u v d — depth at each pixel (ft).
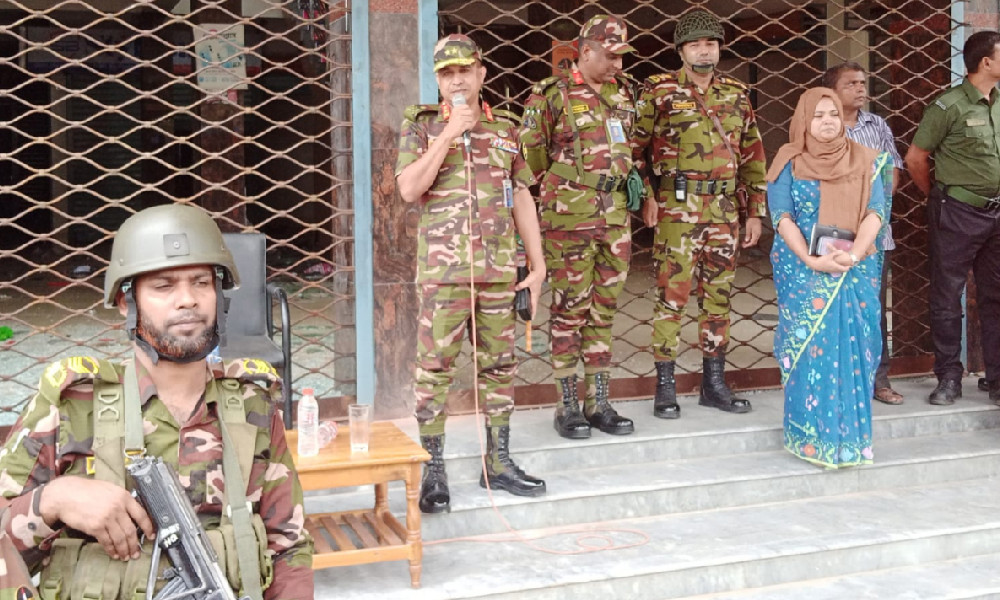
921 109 21.15
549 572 13.10
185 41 47.42
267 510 6.59
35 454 5.82
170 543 5.72
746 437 17.16
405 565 13.37
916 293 21.39
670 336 17.72
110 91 55.62
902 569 14.42
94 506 5.59
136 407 6.01
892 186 16.76
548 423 17.60
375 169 16.98
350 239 17.03
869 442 16.29
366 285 17.01
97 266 46.83
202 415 6.23
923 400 19.30
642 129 17.35
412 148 13.65
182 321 6.00
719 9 48.52
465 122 13.17
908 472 16.81
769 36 49.70
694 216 17.29
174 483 5.82
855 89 18.03
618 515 15.16
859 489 16.56
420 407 14.23
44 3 47.73
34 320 32.27
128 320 6.06
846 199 15.83
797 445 16.55
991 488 16.78
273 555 6.58
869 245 15.97
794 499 16.14
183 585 5.73
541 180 16.46
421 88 17.16
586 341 17.02
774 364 23.02
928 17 20.21
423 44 17.08
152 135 53.16
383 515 13.80
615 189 16.20
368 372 17.11
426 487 14.24
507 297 14.14
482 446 15.94
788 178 16.24
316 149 50.57
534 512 14.69
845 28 34.81
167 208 6.18
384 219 17.06
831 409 15.99
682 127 17.13
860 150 16.02
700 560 13.52
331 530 13.25
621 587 13.07
